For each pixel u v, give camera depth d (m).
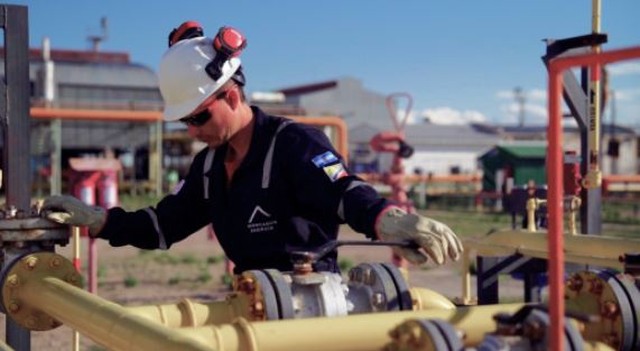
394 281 2.29
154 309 2.24
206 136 2.60
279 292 2.15
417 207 25.00
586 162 4.56
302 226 2.61
